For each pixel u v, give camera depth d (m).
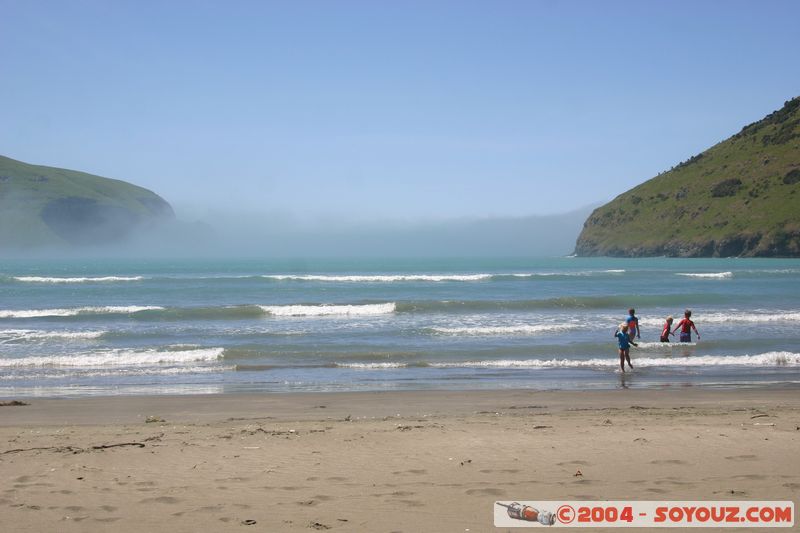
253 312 31.05
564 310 32.78
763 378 16.59
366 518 5.78
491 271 75.81
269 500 6.31
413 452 8.19
